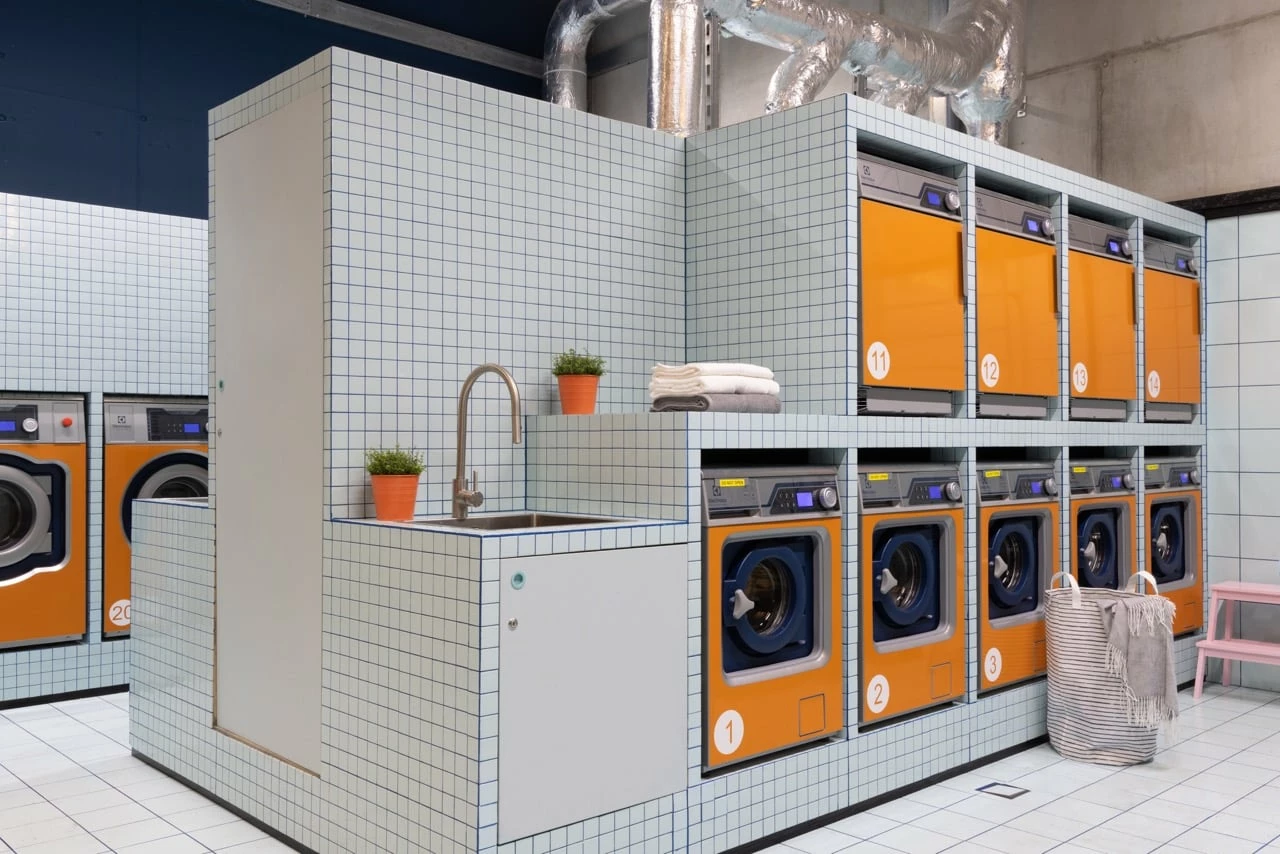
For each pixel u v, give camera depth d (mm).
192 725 3512
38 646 4777
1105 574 4746
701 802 2836
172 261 5316
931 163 3924
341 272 2926
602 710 2590
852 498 3348
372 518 2959
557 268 3504
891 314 3566
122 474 5039
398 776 2586
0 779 3617
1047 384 4371
